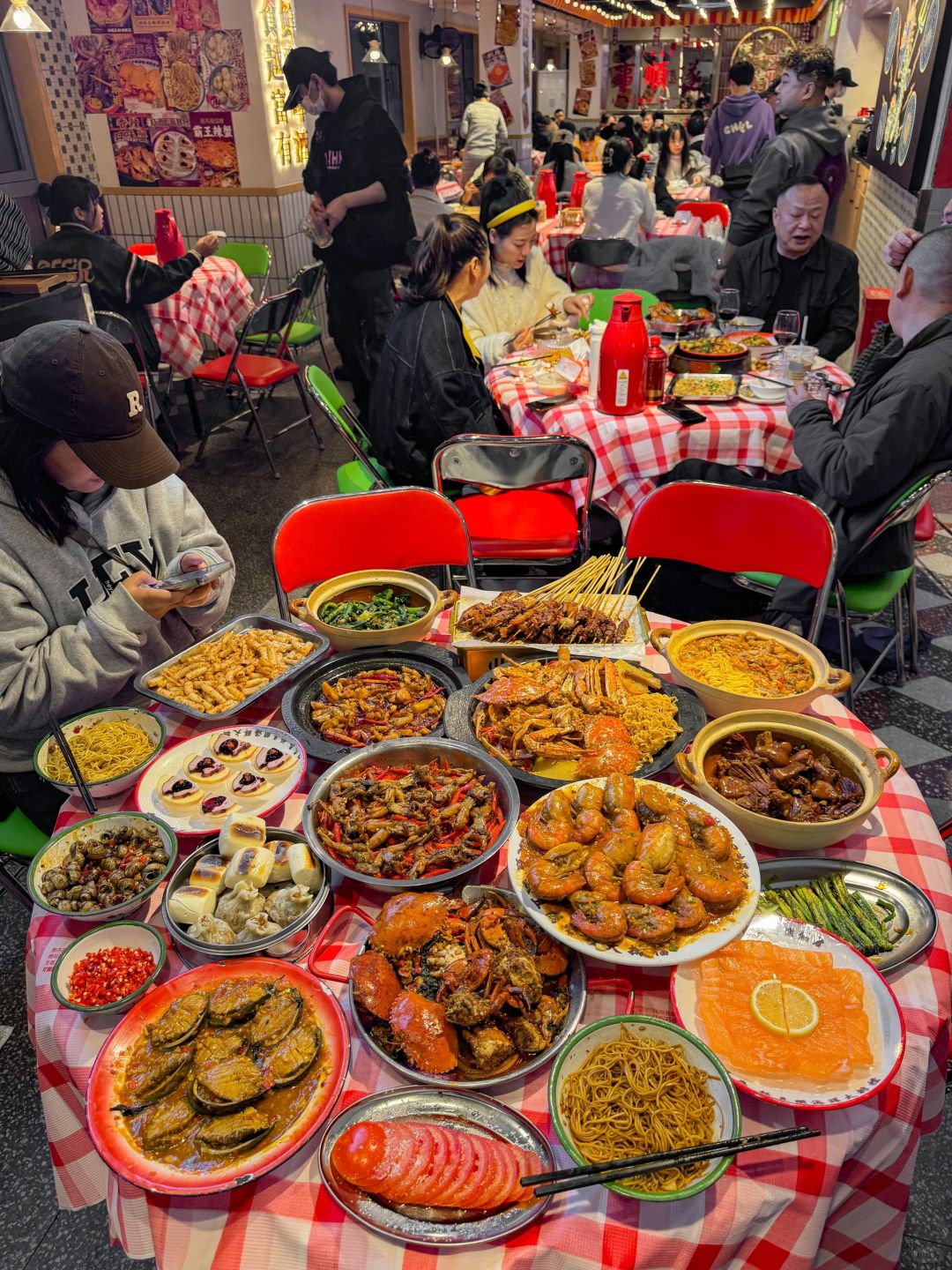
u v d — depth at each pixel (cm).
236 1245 83
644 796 117
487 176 599
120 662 161
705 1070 93
